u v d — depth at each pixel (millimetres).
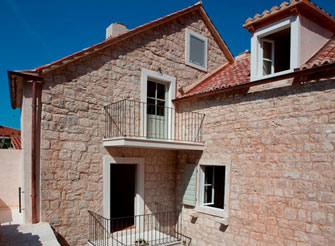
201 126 7469
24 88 5836
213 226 6840
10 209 7629
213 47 9922
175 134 8352
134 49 7578
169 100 8320
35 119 5797
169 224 8078
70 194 6164
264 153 5883
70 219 6117
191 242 7492
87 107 6594
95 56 6809
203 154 7375
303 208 5137
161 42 8227
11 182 8086
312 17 5953
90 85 6676
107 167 6828
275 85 5812
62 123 6164
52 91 6062
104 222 6680
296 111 5422
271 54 6609
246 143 6270
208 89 7227
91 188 6516
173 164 8336
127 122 7273
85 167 6453
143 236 7141
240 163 6348
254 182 6004
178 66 8609
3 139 11625
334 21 6332
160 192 7953
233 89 6523
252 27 6352
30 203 5727
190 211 7668
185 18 8977
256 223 5863
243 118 6402
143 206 7516
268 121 5883
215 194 8352
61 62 6070
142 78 7641
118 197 10555
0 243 4523
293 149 5395
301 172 5230
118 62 7230
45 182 5828
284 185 5465
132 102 7426
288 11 5727
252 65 6363
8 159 8125
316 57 5773
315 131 5105
